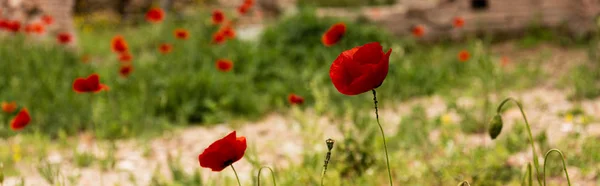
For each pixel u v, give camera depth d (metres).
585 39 8.75
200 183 3.74
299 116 4.36
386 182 3.77
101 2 15.66
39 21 8.62
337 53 7.70
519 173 3.67
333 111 5.57
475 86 6.45
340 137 4.80
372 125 4.26
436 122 5.00
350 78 1.81
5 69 6.79
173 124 5.92
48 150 5.02
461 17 9.80
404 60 7.56
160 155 4.81
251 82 6.93
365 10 10.27
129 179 3.99
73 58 8.09
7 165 4.50
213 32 9.38
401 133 4.59
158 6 15.46
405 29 9.85
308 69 6.98
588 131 4.60
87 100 6.12
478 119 5.05
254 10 13.83
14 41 7.59
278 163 4.41
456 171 3.70
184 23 11.54
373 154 3.90
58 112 5.86
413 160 4.20
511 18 9.69
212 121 5.92
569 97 5.83
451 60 8.08
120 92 6.55
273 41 8.22
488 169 3.68
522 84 6.70
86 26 14.41
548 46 8.95
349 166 3.78
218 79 6.50
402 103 6.39
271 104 6.48
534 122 5.00
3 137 5.46
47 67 7.14
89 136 5.46
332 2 14.25
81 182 4.13
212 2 14.55
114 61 8.38
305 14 8.28
